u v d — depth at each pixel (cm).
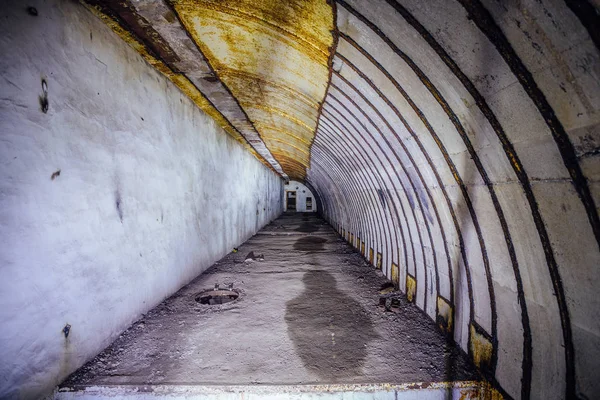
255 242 1047
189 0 287
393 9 218
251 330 378
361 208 826
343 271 666
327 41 308
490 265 266
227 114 667
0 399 216
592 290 169
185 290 524
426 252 415
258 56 396
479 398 279
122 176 360
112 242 342
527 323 226
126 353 320
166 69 445
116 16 314
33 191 240
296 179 2412
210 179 687
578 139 155
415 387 275
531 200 201
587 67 136
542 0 139
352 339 356
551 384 206
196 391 266
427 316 419
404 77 277
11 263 223
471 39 187
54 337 260
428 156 326
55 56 261
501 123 203
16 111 226
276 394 268
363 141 506
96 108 313
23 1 231
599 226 158
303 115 592
